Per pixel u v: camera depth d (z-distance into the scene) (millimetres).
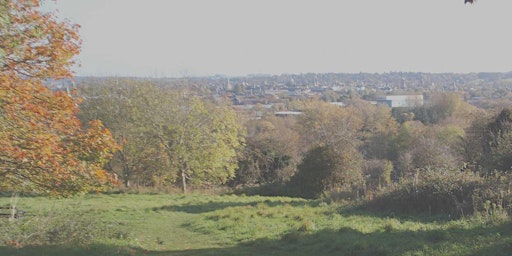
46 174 13477
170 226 19266
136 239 14961
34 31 13352
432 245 9898
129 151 40312
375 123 68125
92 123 15070
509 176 16672
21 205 26125
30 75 13789
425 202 16875
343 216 16984
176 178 42312
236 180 47844
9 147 12594
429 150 41562
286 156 49594
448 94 71750
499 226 10984
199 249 13281
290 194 34375
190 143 40750
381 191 19750
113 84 41844
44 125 13805
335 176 32906
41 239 13328
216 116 42281
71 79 14984
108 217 21750
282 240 13445
